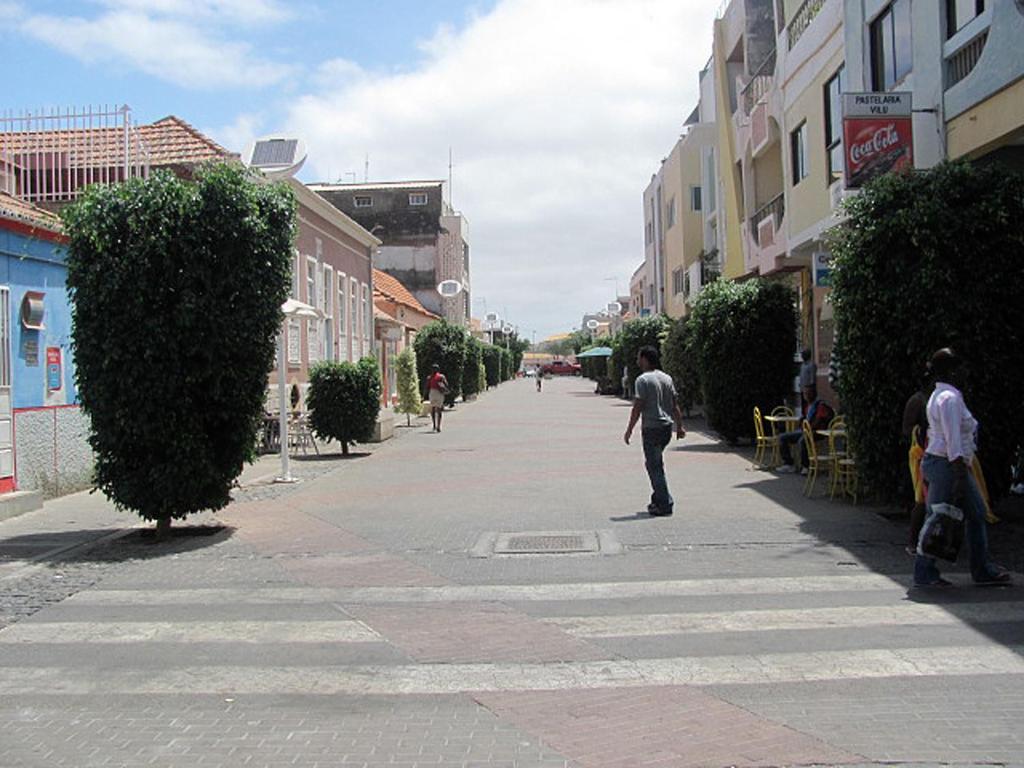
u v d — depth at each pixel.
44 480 14.73
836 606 7.50
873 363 10.38
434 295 65.12
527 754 4.88
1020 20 10.68
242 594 8.48
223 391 11.27
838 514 11.60
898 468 10.41
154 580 9.16
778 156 25.47
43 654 6.83
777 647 6.51
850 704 5.43
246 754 4.97
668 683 5.88
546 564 9.32
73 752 5.05
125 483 11.06
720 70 29.78
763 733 5.05
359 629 7.26
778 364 19.86
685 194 41.50
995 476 10.13
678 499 13.14
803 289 23.27
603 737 5.08
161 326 10.77
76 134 18.50
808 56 18.84
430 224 65.44
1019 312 9.95
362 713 5.54
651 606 7.68
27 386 14.35
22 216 13.99
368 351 38.19
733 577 8.58
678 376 29.78
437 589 8.45
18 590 8.84
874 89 15.22
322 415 21.41
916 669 5.98
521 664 6.34
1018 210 9.90
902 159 12.73
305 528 11.80
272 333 11.69
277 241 11.56
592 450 20.97
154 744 5.14
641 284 63.84
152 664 6.55
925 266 9.88
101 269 10.68
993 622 6.96
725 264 29.66
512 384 83.94
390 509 13.16
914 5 13.30
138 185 10.93
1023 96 10.80
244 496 14.95
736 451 19.72
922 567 7.95
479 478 16.45
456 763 4.79
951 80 12.54
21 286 14.20
